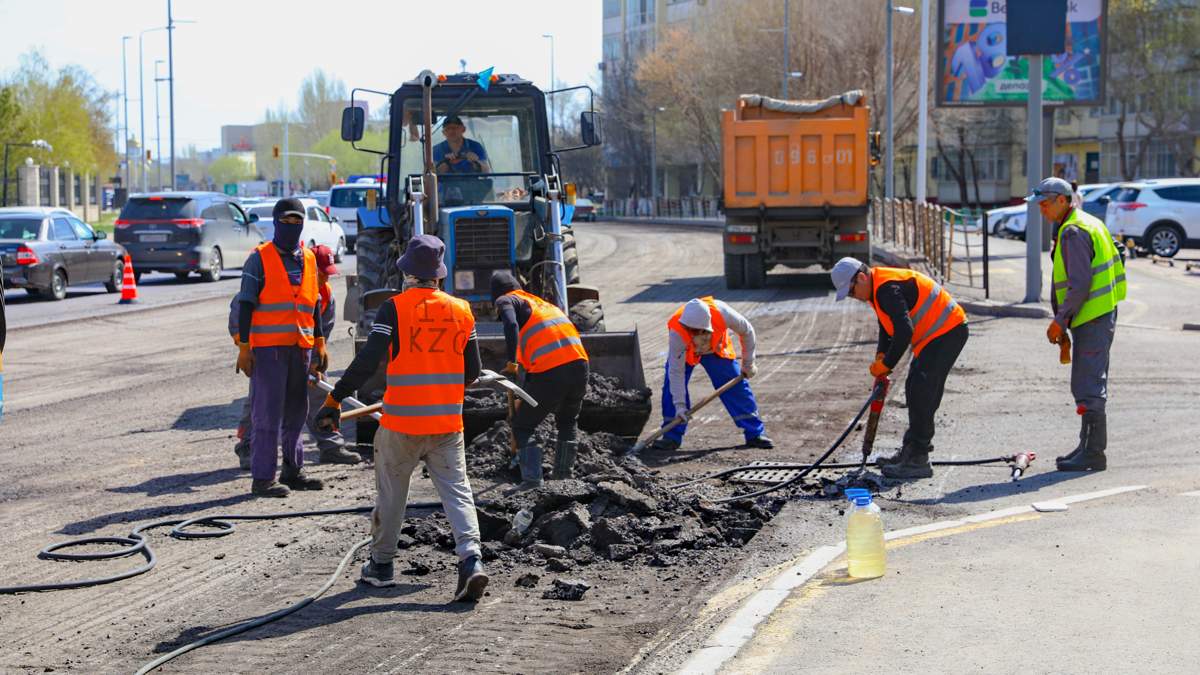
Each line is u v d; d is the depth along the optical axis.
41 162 67.31
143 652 5.54
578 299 12.62
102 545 7.36
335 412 6.38
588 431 9.73
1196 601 5.50
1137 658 4.83
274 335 8.48
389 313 6.23
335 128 146.75
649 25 91.19
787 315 19.53
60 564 6.98
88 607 6.22
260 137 174.12
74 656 5.50
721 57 58.50
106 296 25.03
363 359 6.20
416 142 12.94
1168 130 58.19
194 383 13.91
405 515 7.87
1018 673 4.72
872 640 5.14
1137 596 5.59
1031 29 19.20
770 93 55.28
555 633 5.68
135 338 18.09
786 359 14.76
